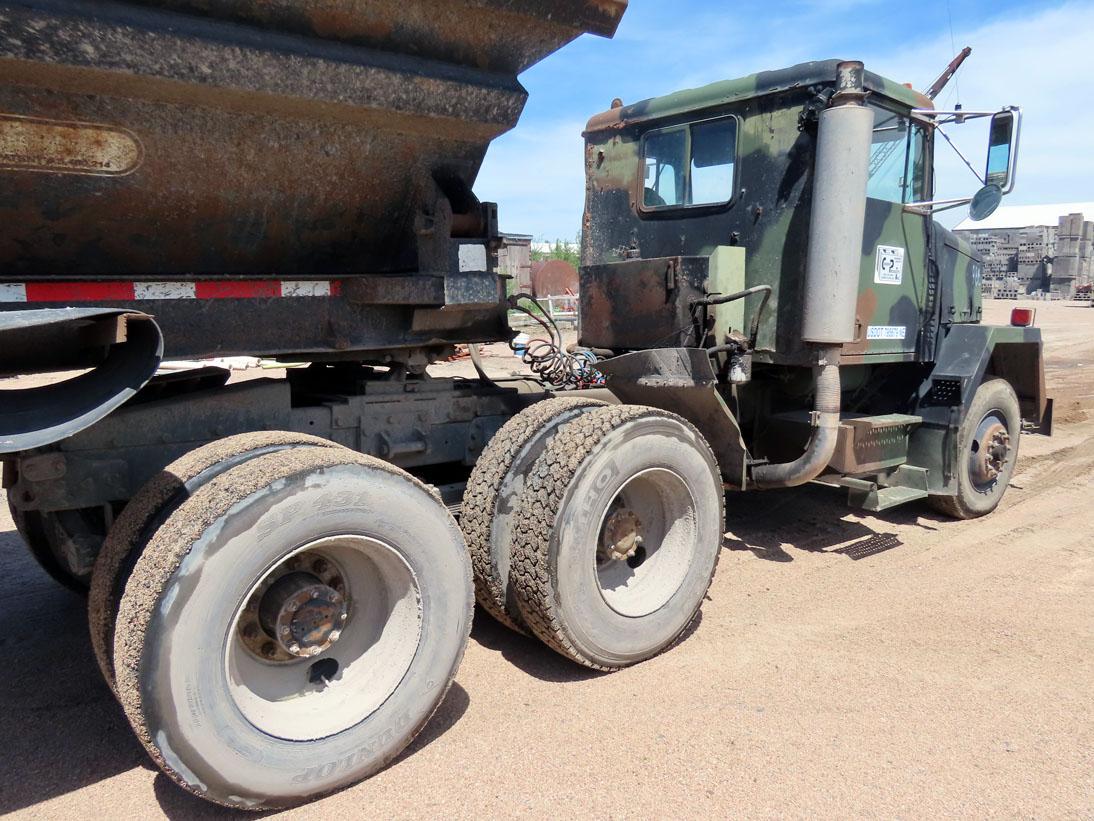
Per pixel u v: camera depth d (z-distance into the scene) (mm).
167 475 2340
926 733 2682
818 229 3889
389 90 2686
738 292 4031
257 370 8156
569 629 2918
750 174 4348
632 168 5004
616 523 3180
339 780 2316
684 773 2449
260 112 2514
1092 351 16312
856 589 4062
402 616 2500
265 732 2191
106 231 2535
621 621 3084
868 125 3805
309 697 2396
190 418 2729
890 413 5359
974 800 2320
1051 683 3037
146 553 2068
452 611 2543
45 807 2289
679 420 3227
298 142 2676
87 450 2529
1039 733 2684
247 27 2363
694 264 4074
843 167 3801
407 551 2410
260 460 2258
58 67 2076
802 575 4273
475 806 2287
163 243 2686
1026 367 5793
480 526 3107
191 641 2006
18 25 1969
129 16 2137
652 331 4297
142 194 2504
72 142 2270
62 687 3004
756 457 4918
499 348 13188
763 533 5020
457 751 2572
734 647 3367
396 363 3439
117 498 2588
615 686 3020
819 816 2246
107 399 2020
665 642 3264
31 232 2400
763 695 2941
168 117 2379
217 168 2584
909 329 4938
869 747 2594
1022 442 7695
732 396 4582
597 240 5312
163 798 2338
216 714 2068
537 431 3121
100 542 2643
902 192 4785
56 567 3662
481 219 3053
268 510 2109
